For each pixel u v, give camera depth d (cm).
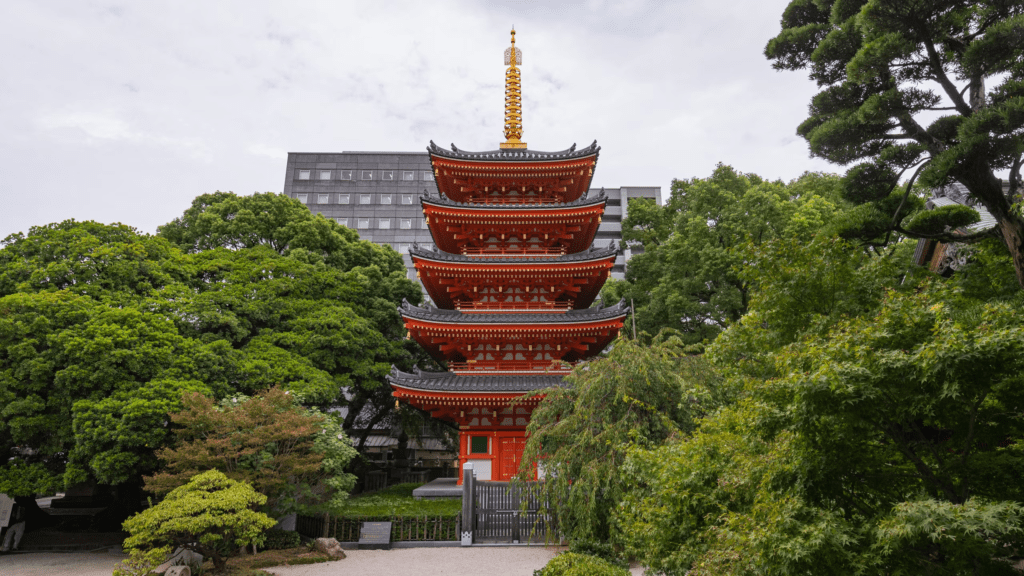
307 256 3434
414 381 2592
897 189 1820
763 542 664
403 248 8531
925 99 1335
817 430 689
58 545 2378
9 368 2052
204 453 1797
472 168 2983
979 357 581
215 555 1747
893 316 693
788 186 3931
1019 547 635
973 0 1243
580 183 3166
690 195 3459
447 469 4931
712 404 1580
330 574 1747
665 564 939
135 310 2234
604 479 1564
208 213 3466
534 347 2852
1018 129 1138
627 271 3800
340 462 2166
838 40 1470
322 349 3014
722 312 3069
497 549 2058
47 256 2450
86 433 1906
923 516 577
